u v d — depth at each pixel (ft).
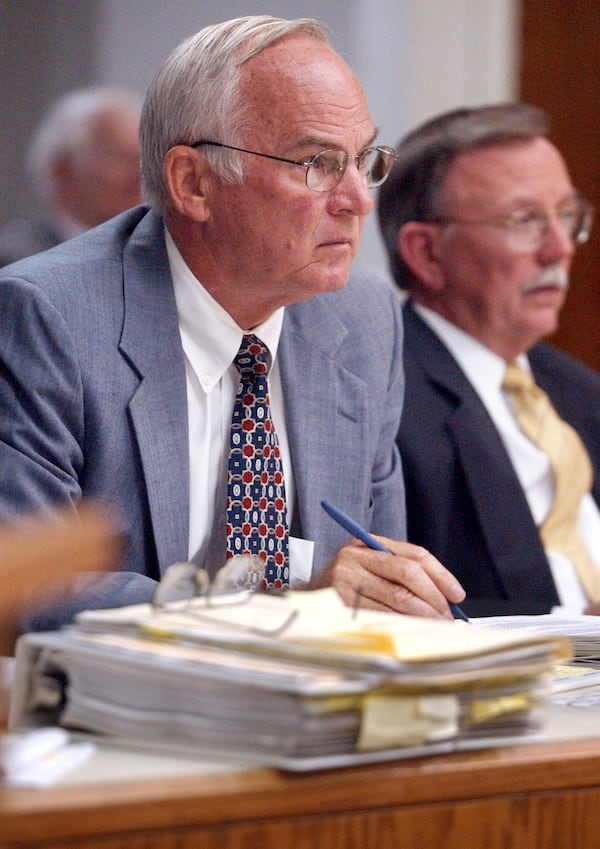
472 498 26.86
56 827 9.02
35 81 52.47
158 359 19.94
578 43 47.70
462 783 10.66
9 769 9.69
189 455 20.17
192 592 12.65
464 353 29.01
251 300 20.54
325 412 21.76
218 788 9.66
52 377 19.04
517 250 28.86
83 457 19.47
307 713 10.05
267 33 20.20
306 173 19.74
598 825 11.41
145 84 50.55
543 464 28.55
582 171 47.96
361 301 23.52
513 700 11.44
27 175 51.39
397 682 10.28
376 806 10.29
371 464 22.35
